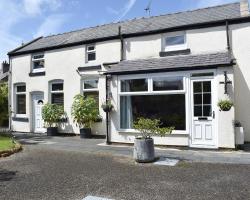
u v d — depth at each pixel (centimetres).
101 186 631
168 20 1457
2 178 705
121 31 1494
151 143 877
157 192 586
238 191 581
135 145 884
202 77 1086
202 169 769
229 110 1014
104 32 1595
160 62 1217
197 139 1090
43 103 1767
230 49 1194
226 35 1198
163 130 897
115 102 1249
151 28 1395
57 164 855
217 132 1042
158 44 1352
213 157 921
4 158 954
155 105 1187
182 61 1159
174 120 1145
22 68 1878
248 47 1166
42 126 1778
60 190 606
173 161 875
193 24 1255
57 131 1631
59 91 1689
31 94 1834
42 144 1266
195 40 1260
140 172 751
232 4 1432
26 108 1844
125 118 1246
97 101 1520
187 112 1105
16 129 1898
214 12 1370
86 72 1558
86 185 639
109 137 1259
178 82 1135
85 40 1562
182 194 571
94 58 1568
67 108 1630
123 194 577
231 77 1025
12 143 1205
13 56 1939
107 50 1498
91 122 1488
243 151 1006
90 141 1350
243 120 1162
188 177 693
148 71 1173
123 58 1438
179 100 1138
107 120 1260
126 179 685
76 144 1255
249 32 1166
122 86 1247
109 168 800
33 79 1808
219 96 1039
